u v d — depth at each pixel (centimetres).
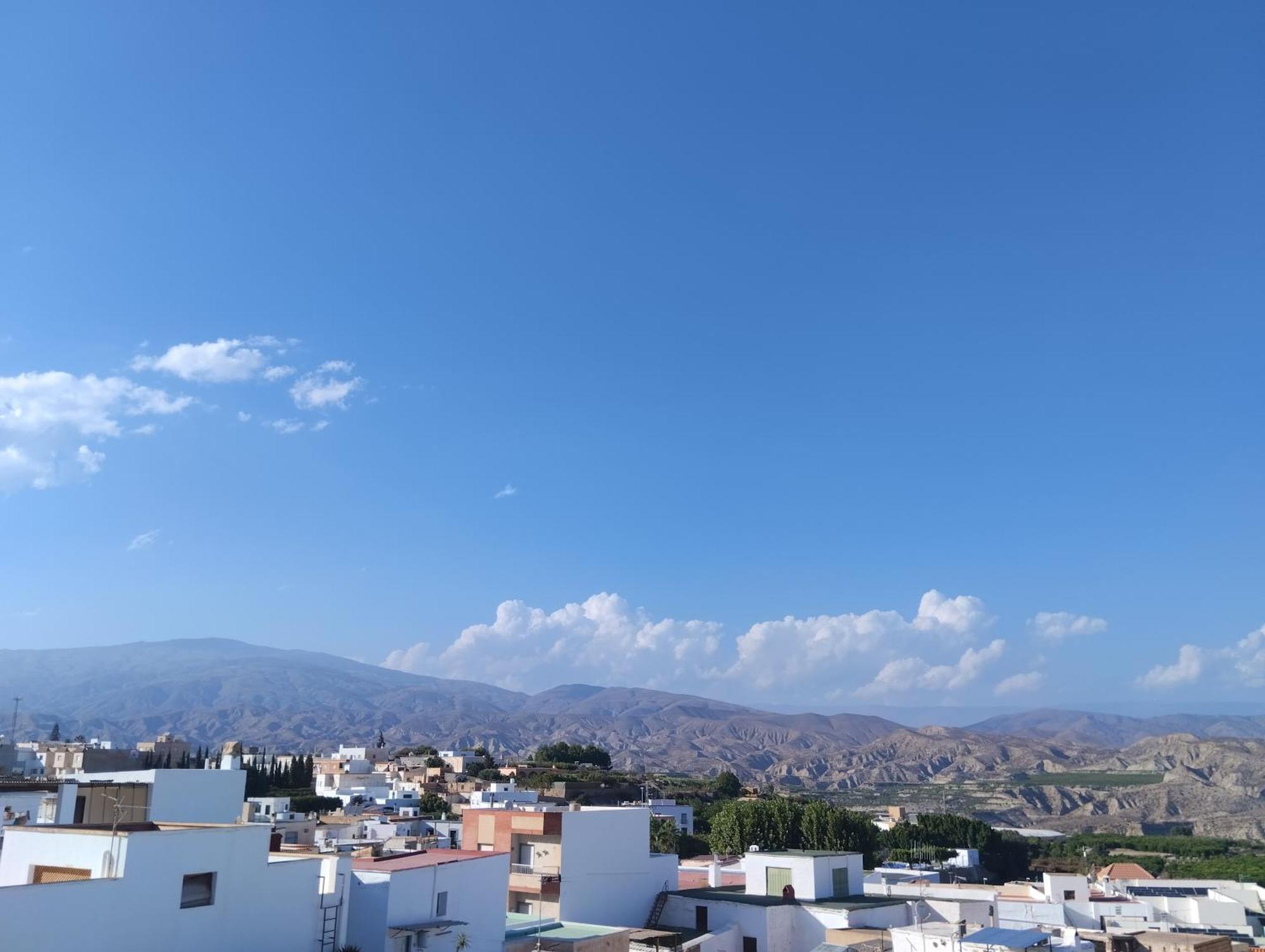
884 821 16350
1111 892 8444
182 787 4684
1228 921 7800
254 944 3189
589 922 5550
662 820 11312
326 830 8406
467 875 4125
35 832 3042
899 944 4256
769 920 5541
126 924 2795
